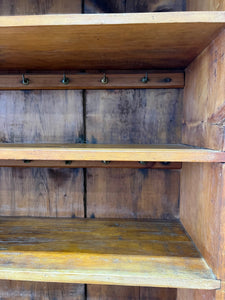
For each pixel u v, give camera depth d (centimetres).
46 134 82
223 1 49
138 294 84
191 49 58
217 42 50
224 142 48
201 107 60
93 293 85
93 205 84
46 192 84
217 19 45
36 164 81
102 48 58
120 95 80
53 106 81
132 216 84
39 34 50
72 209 84
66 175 83
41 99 81
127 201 83
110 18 45
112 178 83
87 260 58
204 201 58
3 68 76
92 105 81
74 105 81
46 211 85
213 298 51
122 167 80
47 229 75
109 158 50
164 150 50
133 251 62
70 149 52
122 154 50
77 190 84
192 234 68
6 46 57
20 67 75
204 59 58
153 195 83
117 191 83
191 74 69
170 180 82
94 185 83
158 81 77
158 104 79
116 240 68
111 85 78
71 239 69
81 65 73
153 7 76
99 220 82
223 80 47
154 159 49
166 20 45
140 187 83
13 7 78
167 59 66
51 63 71
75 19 45
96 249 63
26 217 84
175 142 80
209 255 55
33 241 67
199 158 49
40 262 57
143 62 69
